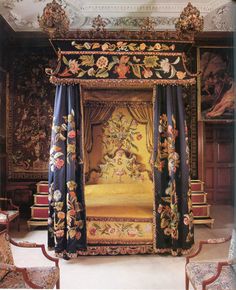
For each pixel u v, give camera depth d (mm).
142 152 5781
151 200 4914
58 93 4062
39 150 6605
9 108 6574
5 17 5582
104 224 4203
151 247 4195
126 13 5430
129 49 4074
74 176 4000
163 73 4090
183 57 4172
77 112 4078
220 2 5020
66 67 4020
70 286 3285
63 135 4027
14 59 6605
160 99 4152
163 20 5641
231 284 2451
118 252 4164
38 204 5570
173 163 4070
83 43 4051
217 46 6758
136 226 4219
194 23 4016
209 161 7969
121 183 5723
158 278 3492
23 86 6617
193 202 5688
